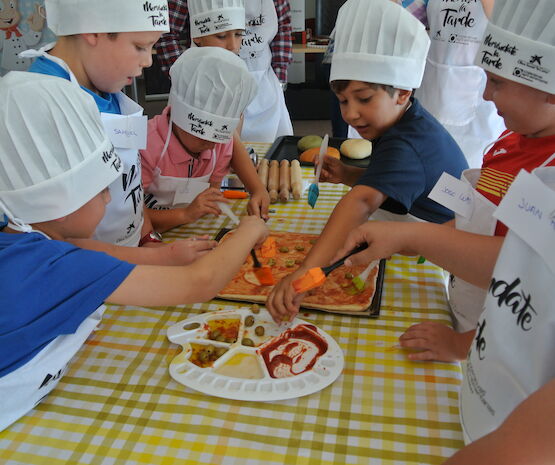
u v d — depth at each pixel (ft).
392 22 3.59
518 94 2.70
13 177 2.31
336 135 10.61
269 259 3.83
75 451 2.28
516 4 2.63
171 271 2.67
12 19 9.11
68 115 2.39
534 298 1.66
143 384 2.67
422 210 4.29
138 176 4.00
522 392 1.73
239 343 2.90
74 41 3.46
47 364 2.41
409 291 3.49
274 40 9.19
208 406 2.51
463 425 2.14
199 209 4.44
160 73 16.57
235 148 5.44
